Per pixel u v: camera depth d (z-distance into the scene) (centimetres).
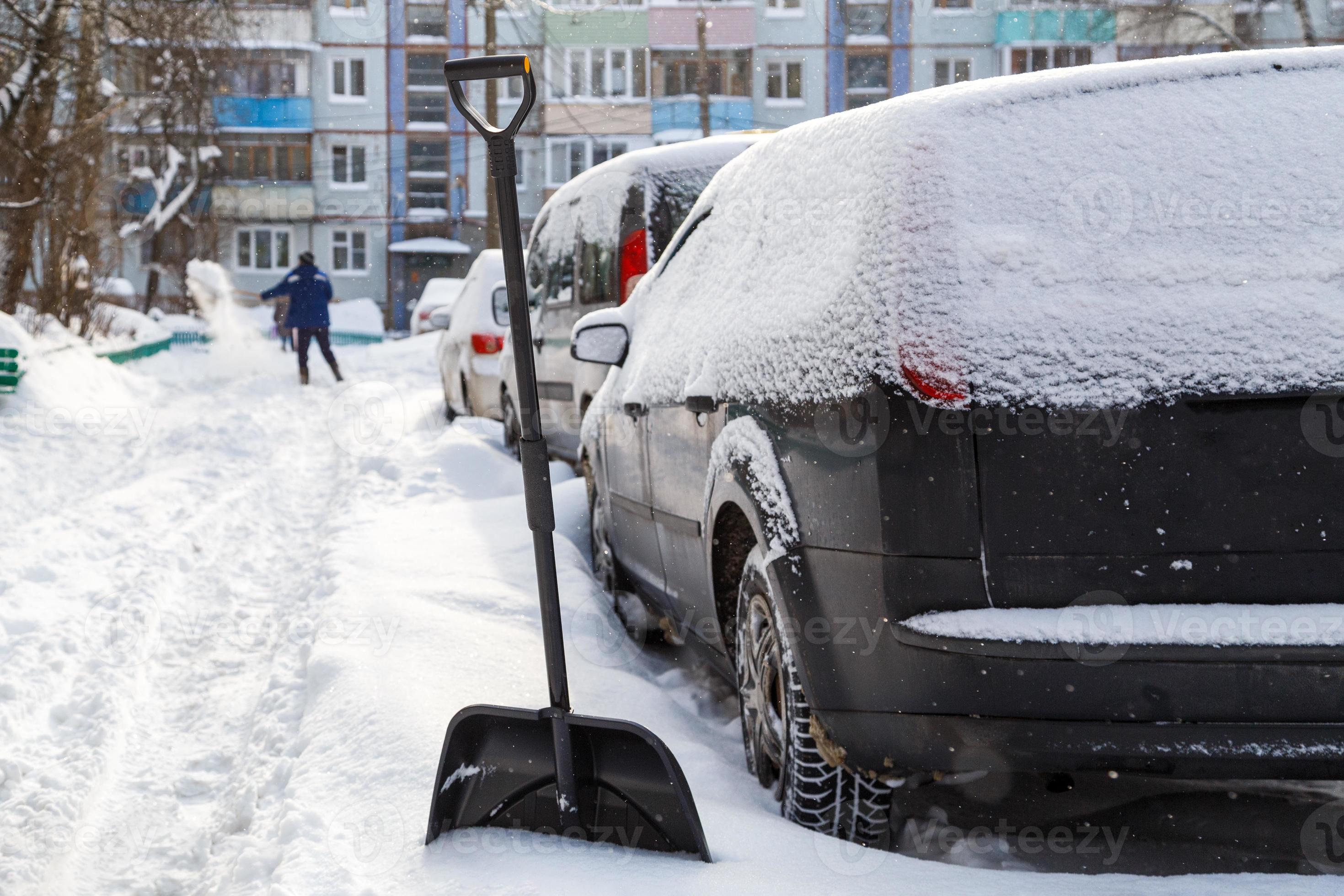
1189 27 2884
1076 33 4369
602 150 4991
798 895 241
